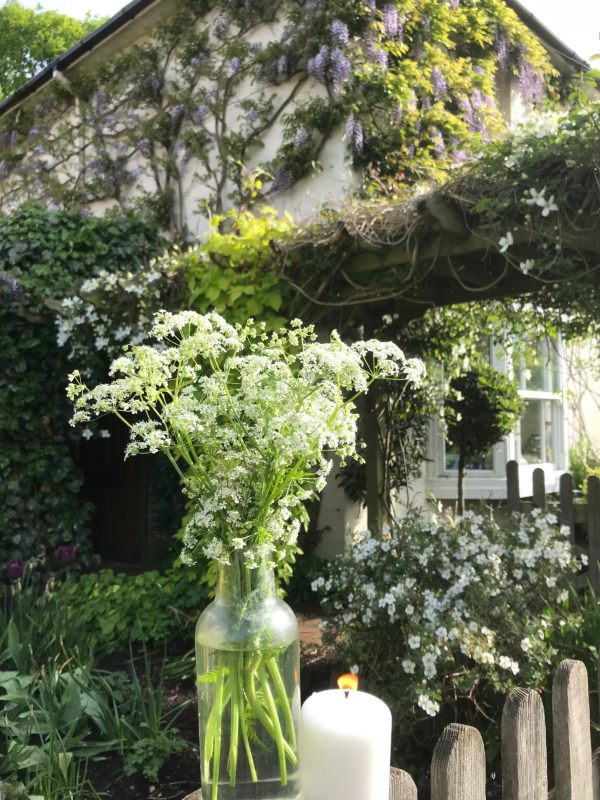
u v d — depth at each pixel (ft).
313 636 14.84
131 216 19.84
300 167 20.43
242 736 4.42
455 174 11.78
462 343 20.26
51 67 26.43
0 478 17.94
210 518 4.55
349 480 19.02
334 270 13.65
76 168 27.27
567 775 5.29
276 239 14.29
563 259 10.54
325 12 20.20
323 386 4.87
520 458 23.90
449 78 21.38
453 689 9.22
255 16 22.21
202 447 4.93
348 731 3.97
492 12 21.91
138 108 25.30
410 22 20.68
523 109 25.05
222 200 22.84
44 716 9.54
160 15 24.68
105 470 25.49
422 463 21.95
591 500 16.16
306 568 18.42
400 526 11.25
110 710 10.05
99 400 4.89
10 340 17.66
